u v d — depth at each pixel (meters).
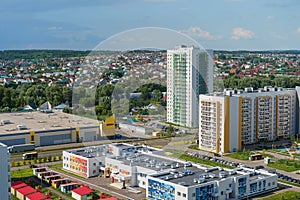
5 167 59.88
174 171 73.19
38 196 67.94
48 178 80.19
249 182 71.88
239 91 116.69
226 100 105.38
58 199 70.62
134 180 77.50
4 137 108.94
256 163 96.25
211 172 73.81
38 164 94.12
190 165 78.19
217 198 67.75
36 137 113.44
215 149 106.56
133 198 70.69
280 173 87.69
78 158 85.69
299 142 119.31
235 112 107.69
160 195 68.56
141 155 84.56
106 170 83.06
